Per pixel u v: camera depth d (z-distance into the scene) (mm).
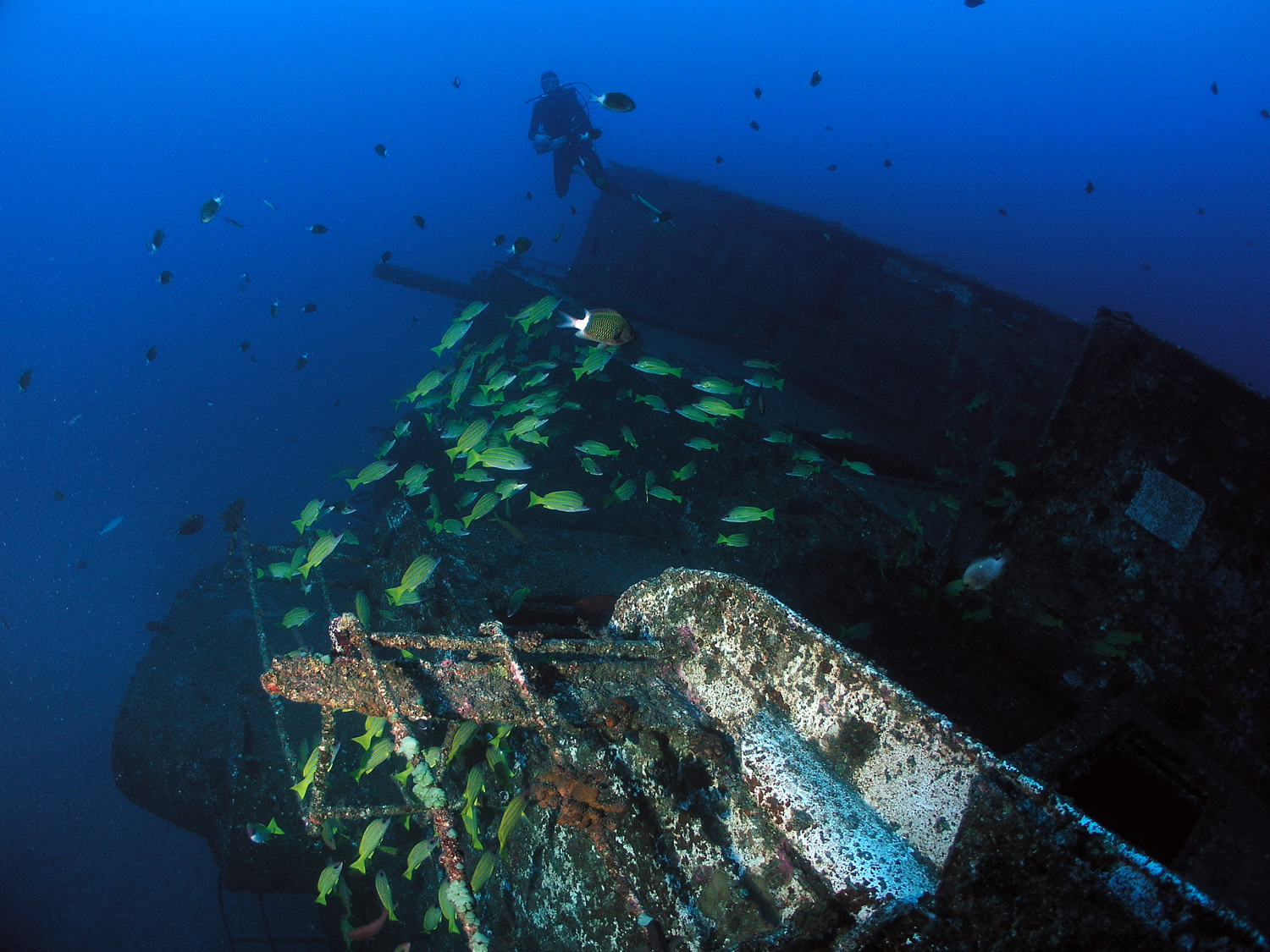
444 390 7660
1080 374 4551
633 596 3592
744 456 6496
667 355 8125
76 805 8820
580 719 2789
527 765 3887
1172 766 4117
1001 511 6156
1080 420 4590
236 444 19797
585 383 8695
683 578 3312
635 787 3059
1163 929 1575
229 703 6590
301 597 7941
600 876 3346
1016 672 5012
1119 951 1615
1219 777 4020
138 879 7809
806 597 5832
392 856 5465
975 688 5121
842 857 2275
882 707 2531
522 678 2832
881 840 2342
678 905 2717
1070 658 4754
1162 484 4355
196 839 8328
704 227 11523
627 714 2848
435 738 4254
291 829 5395
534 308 6137
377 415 21906
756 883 2564
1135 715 4238
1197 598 4273
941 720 2375
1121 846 1624
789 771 2586
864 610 5551
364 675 2699
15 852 8055
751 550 6160
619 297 11930
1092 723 4160
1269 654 4039
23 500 16891
